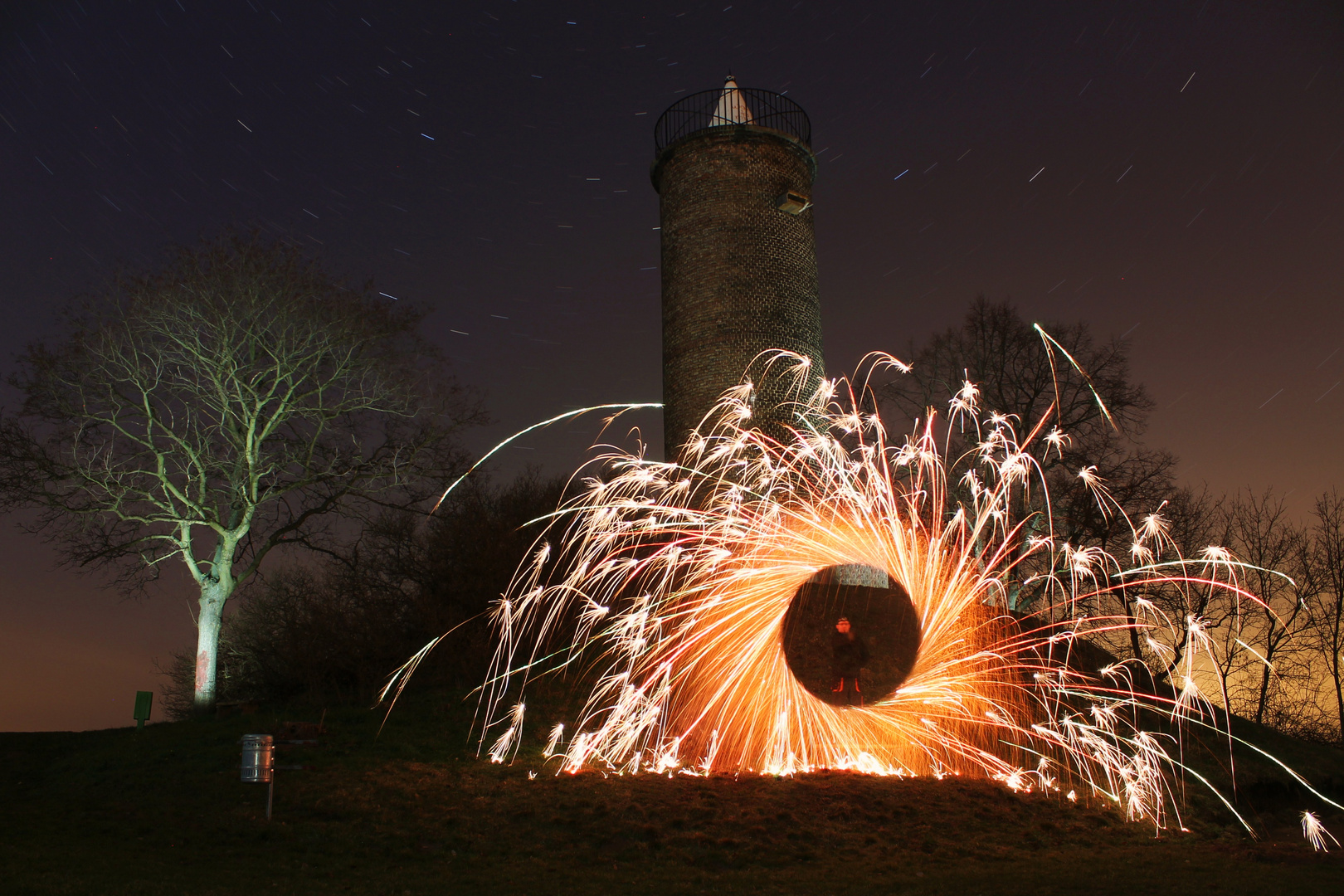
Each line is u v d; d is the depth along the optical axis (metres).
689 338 24.03
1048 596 22.77
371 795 12.96
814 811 12.77
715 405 23.19
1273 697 29.11
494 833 11.73
